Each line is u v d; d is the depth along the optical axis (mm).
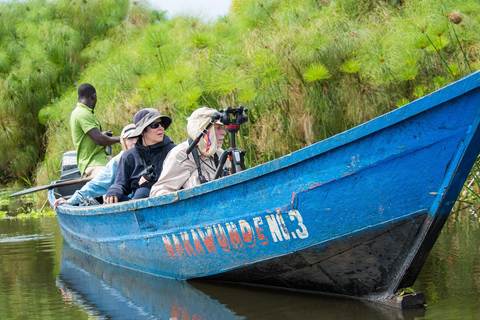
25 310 3715
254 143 8312
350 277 3658
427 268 4242
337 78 7859
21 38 16188
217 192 3887
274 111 8078
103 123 9586
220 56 8656
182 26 10406
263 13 9125
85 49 15742
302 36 7844
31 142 15344
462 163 3162
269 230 3719
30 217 9297
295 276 3859
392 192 3334
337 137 3350
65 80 16031
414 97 7629
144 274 4820
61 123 12234
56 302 3904
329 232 3533
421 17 7367
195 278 4375
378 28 8250
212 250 4066
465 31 7277
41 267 5172
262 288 4098
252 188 3713
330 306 3535
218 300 3801
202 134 4223
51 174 11695
